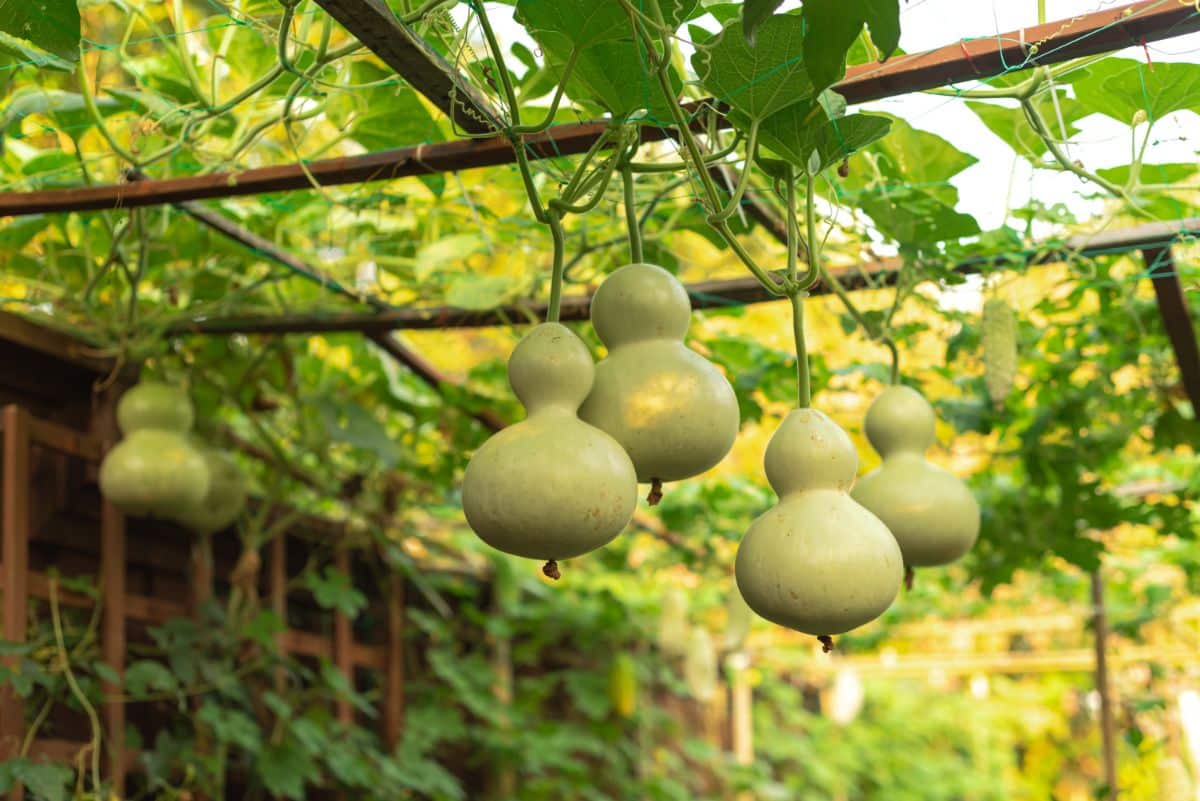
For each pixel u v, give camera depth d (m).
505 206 2.80
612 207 2.35
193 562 3.00
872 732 7.96
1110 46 1.42
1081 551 3.31
